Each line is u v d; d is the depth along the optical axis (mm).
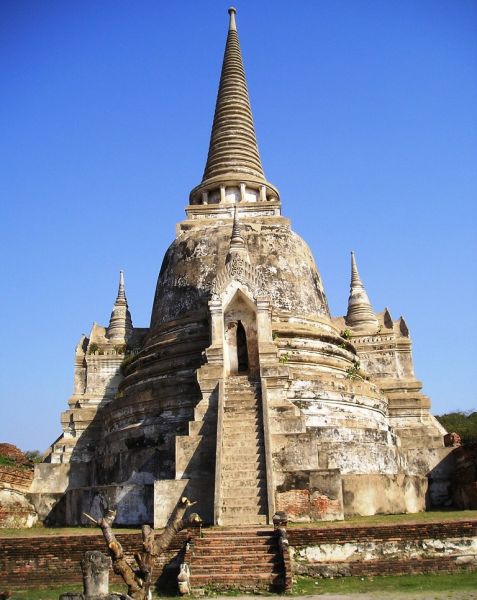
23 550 16672
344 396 26719
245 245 29188
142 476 24656
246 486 19234
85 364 35969
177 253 32250
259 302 26188
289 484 20484
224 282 26906
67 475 27688
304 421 22562
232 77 41031
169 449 24719
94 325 38656
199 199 37469
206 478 20969
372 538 16109
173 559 16031
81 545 16734
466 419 60594
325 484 20406
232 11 44969
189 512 20359
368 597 13453
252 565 15148
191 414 25312
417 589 14109
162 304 31203
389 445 26594
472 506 24703
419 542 16094
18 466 27469
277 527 16078
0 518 23688
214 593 14523
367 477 22547
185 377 26656
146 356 29266
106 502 23062
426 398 32969
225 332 27000
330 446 24031
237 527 17500
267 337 25453
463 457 26422
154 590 15422
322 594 14062
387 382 34656
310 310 30297
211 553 15703
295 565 15742
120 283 40844
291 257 31281
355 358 30969
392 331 36656
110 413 28672
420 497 24781
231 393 23844
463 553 15953
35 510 25453
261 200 36938
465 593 13484
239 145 38531
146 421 26188
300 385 25984
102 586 10961
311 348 28391
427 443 29922
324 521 19750
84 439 31219
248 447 20719
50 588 16172
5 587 16266
